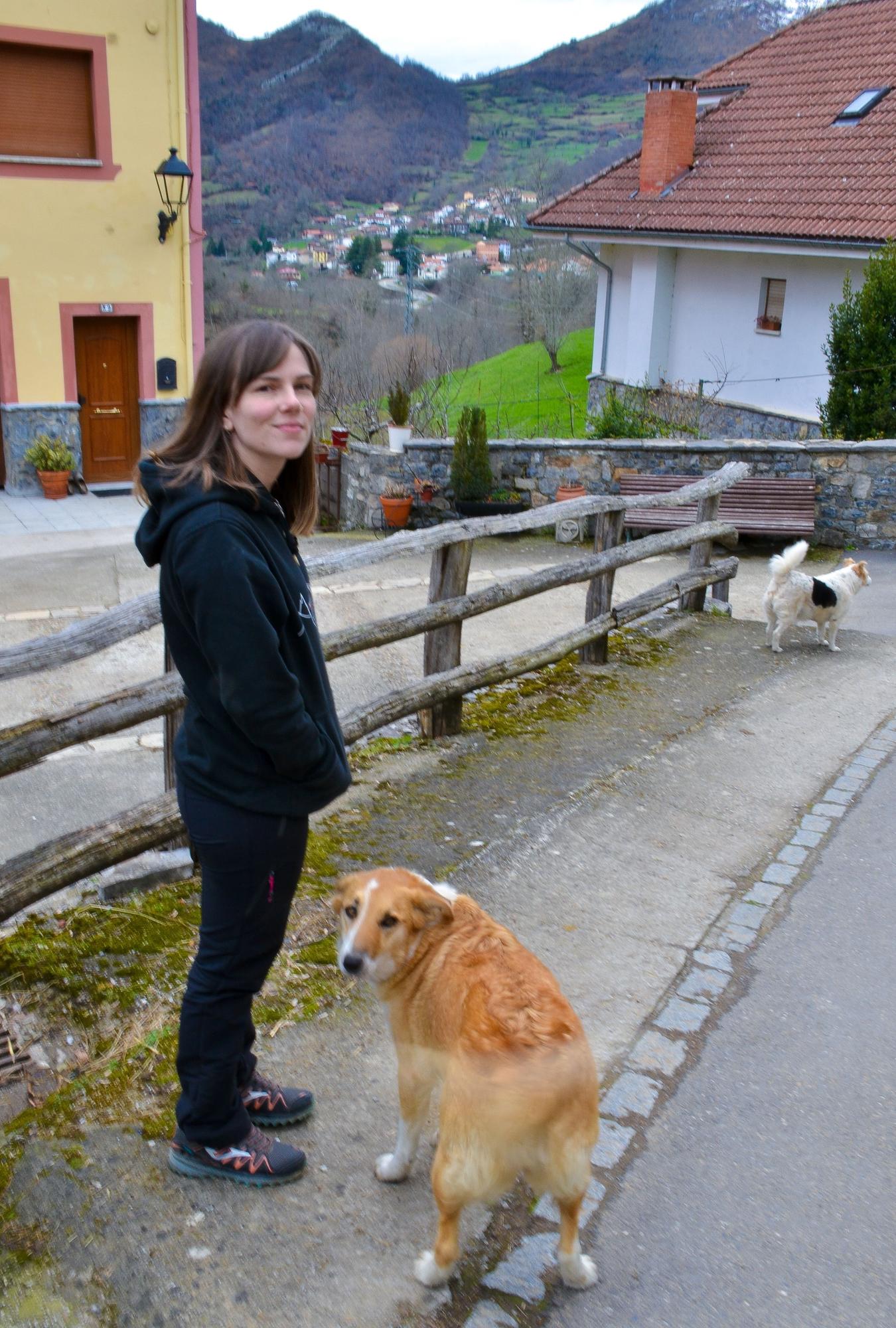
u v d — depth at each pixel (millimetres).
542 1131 2172
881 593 10875
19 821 5344
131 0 13867
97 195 14398
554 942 3734
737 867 4375
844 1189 2713
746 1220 2602
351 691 7297
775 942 3820
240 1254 2410
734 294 18141
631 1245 2510
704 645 7898
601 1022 3316
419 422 19031
